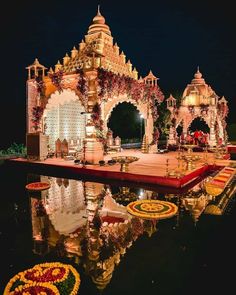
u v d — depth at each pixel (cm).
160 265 359
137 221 527
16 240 441
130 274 336
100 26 1376
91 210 598
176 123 1911
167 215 559
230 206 622
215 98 1762
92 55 1109
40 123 1319
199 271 342
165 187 820
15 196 716
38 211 591
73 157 1256
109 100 1275
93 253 393
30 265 361
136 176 876
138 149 1909
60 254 391
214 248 409
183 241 434
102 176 952
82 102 1152
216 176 925
